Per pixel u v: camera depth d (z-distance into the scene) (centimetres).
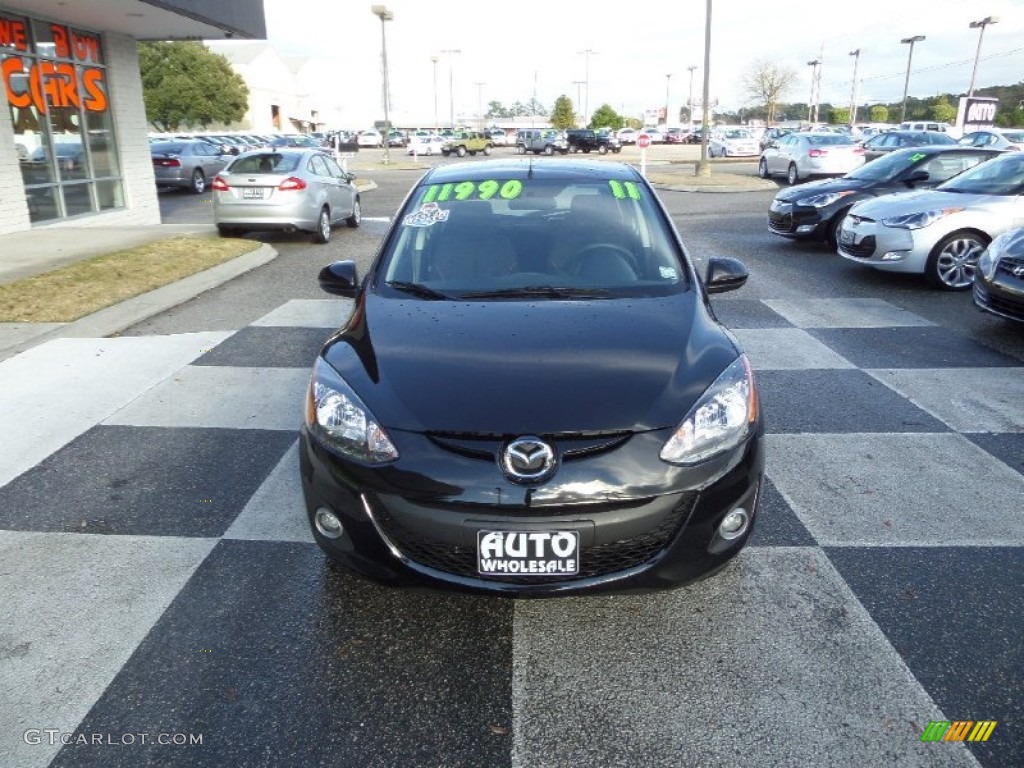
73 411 526
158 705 263
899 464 435
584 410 273
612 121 7806
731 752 241
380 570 278
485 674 277
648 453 268
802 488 408
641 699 263
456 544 267
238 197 1214
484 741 247
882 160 1196
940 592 318
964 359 620
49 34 1373
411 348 312
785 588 323
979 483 412
